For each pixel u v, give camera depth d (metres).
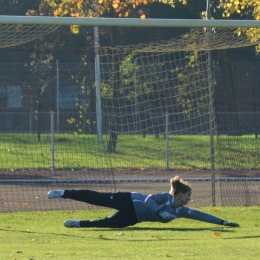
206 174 73.50
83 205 51.09
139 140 79.94
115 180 64.31
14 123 83.31
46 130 83.25
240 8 65.25
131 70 67.62
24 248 28.14
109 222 35.53
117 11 78.56
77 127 81.12
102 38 58.34
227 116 80.38
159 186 62.72
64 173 74.50
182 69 64.81
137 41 58.53
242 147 77.00
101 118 77.50
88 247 28.34
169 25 42.22
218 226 38.09
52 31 50.94
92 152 78.88
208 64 49.62
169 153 78.69
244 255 25.70
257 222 40.56
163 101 79.00
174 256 25.41
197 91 64.44
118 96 66.25
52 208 49.41
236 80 106.38
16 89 88.44
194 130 79.06
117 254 26.14
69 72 92.75
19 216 43.94
